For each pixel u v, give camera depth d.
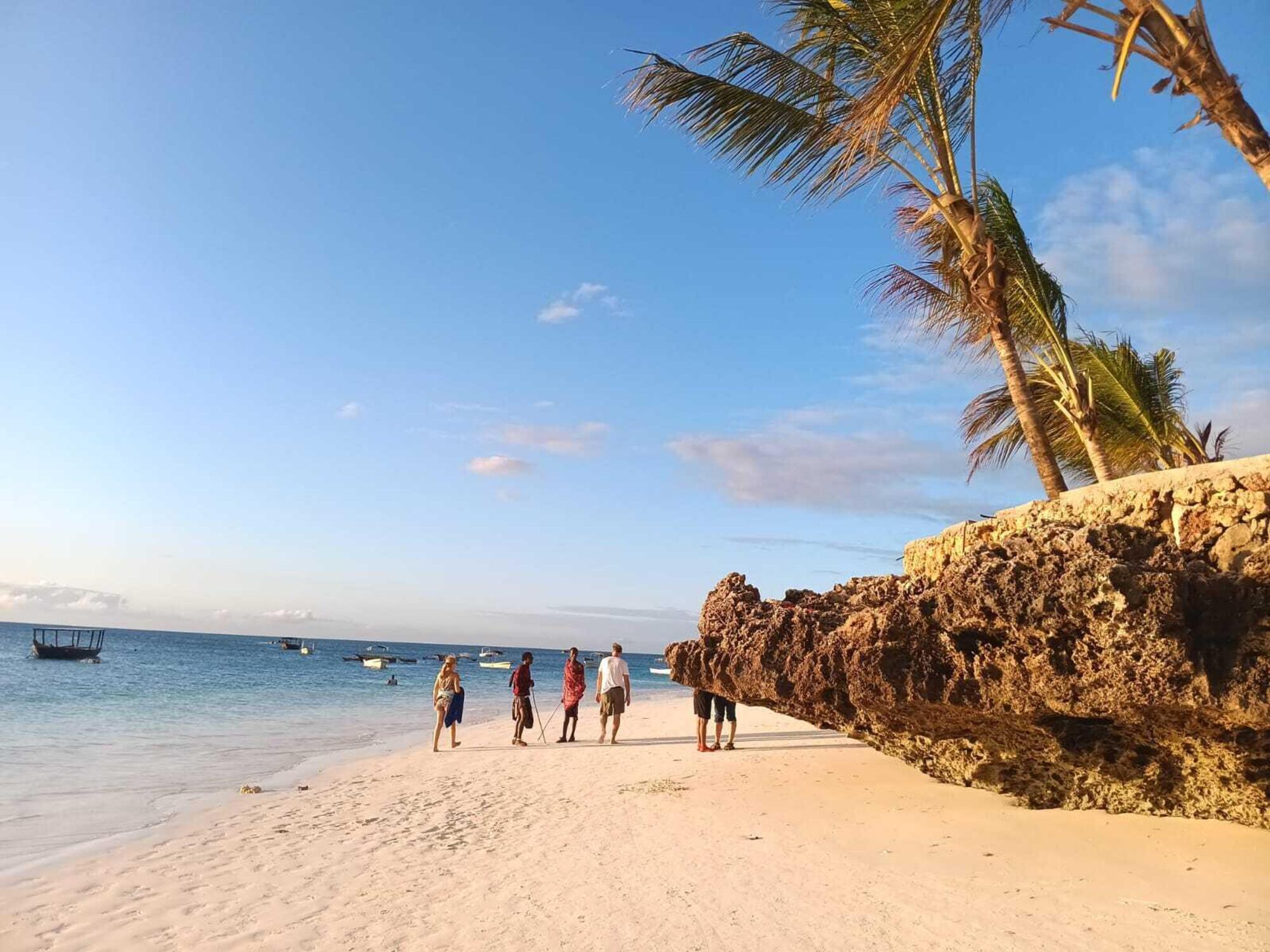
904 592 7.43
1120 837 5.88
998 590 5.71
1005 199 11.95
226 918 5.25
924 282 13.00
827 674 7.04
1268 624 4.91
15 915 5.38
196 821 8.42
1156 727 5.69
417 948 4.57
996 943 4.26
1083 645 5.44
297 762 13.18
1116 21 5.66
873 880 5.48
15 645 88.12
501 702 31.47
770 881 5.55
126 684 32.97
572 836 7.29
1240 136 5.18
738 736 15.55
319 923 5.09
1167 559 5.37
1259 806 5.59
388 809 8.96
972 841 6.19
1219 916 4.42
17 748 13.73
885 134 10.02
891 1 8.83
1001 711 5.98
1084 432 11.26
